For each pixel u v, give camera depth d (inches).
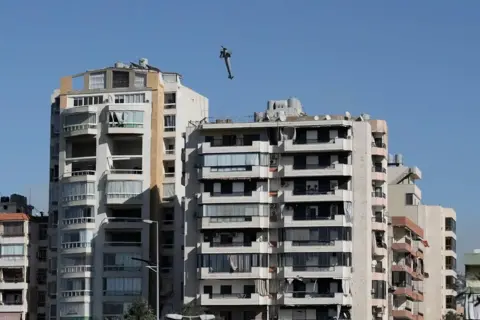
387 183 7135.8
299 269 6141.7
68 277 6692.9
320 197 6190.9
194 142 6392.7
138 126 6776.6
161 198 6865.2
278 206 6230.3
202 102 7322.8
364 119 6456.7
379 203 6363.2
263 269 6176.2
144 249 6673.2
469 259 5295.3
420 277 7145.7
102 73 6993.1
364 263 6156.5
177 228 6830.7
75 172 6840.6
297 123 6289.4
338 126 6274.6
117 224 6688.0
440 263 7495.1
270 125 6299.2
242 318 6181.1
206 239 6264.8
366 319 6102.4
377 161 6417.3
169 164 6929.1
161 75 7130.9
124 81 6973.4
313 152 6254.9
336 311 6107.3
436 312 7431.1
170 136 6953.7
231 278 6171.3
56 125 7185.0
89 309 6628.9
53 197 7037.4
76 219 6732.3
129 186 6707.7
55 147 7140.8
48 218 7150.6
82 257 6692.9
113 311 6614.2
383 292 6299.2
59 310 6692.9
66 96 6978.4
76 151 6909.5
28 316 7130.9
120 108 6776.6
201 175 6289.4
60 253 6761.8
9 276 7165.4
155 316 6210.6
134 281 6643.7
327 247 6141.7
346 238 6156.5
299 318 6131.9
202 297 6186.0
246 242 6220.5
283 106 6870.1
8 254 7180.1
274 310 6161.4
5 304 7116.1
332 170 6215.6
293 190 6225.4
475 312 4975.4
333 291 6112.2
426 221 7504.9
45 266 7268.7
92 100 6948.8
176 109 6983.3
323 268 6131.9
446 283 7613.2
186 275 6264.8
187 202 6338.6
